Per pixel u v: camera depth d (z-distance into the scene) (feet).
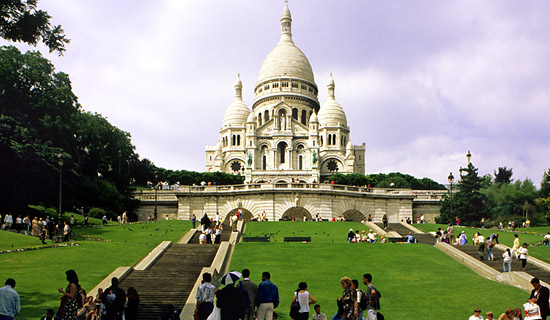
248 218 241.96
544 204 259.80
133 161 369.91
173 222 204.03
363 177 395.14
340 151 488.85
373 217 247.91
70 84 222.28
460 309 76.69
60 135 198.70
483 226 223.51
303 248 129.29
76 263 107.55
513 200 279.90
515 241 115.75
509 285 92.84
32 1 90.94
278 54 528.63
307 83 520.01
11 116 181.47
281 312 75.10
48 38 93.30
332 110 505.66
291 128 476.13
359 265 108.68
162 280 91.61
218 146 517.96
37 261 107.96
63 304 57.16
